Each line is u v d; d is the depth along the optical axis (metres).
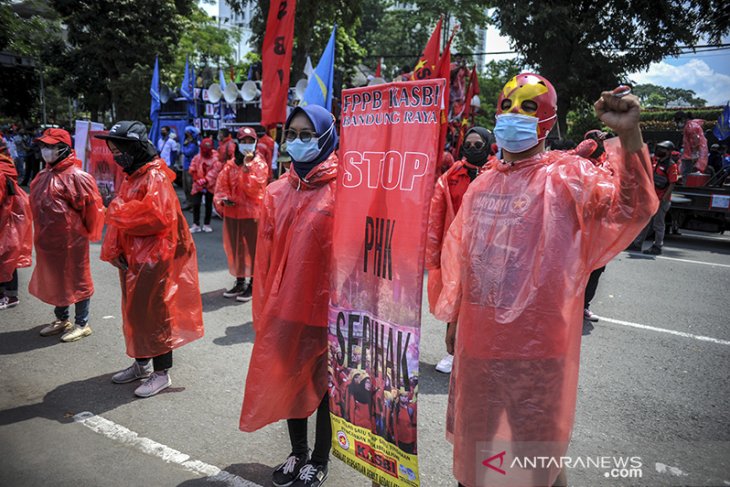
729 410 3.62
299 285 2.59
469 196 2.23
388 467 2.29
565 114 17.27
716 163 12.34
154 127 16.58
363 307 2.32
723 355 4.64
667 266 8.38
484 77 35.53
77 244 4.64
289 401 2.66
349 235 2.35
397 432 2.21
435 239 3.80
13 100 30.02
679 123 13.37
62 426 3.32
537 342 1.93
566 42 15.80
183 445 3.13
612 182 1.90
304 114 2.62
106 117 29.70
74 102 35.41
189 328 3.93
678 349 4.77
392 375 2.21
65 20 21.78
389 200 2.17
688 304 6.22
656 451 3.10
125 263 3.65
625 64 16.17
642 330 5.29
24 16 21.91
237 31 34.41
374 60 35.00
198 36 30.05
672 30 14.45
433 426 3.39
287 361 2.62
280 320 2.61
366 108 2.25
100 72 22.78
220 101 14.45
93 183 4.66
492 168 2.21
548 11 15.04
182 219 3.84
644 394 3.86
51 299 4.64
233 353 4.52
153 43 21.91
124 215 3.43
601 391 3.90
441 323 5.38
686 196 11.12
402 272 2.13
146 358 3.74
